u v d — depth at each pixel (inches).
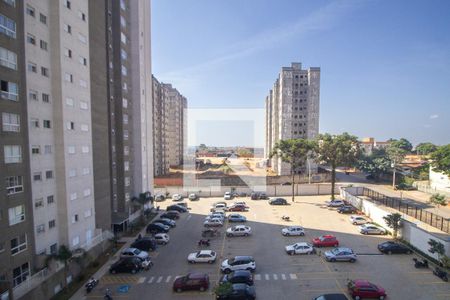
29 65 1051.9
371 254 1386.6
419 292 1024.9
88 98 1376.7
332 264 1274.6
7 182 916.0
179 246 1545.3
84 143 1352.1
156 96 3993.6
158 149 4072.3
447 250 1224.2
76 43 1279.5
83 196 1341.0
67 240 1216.2
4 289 863.1
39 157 1098.1
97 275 1206.9
